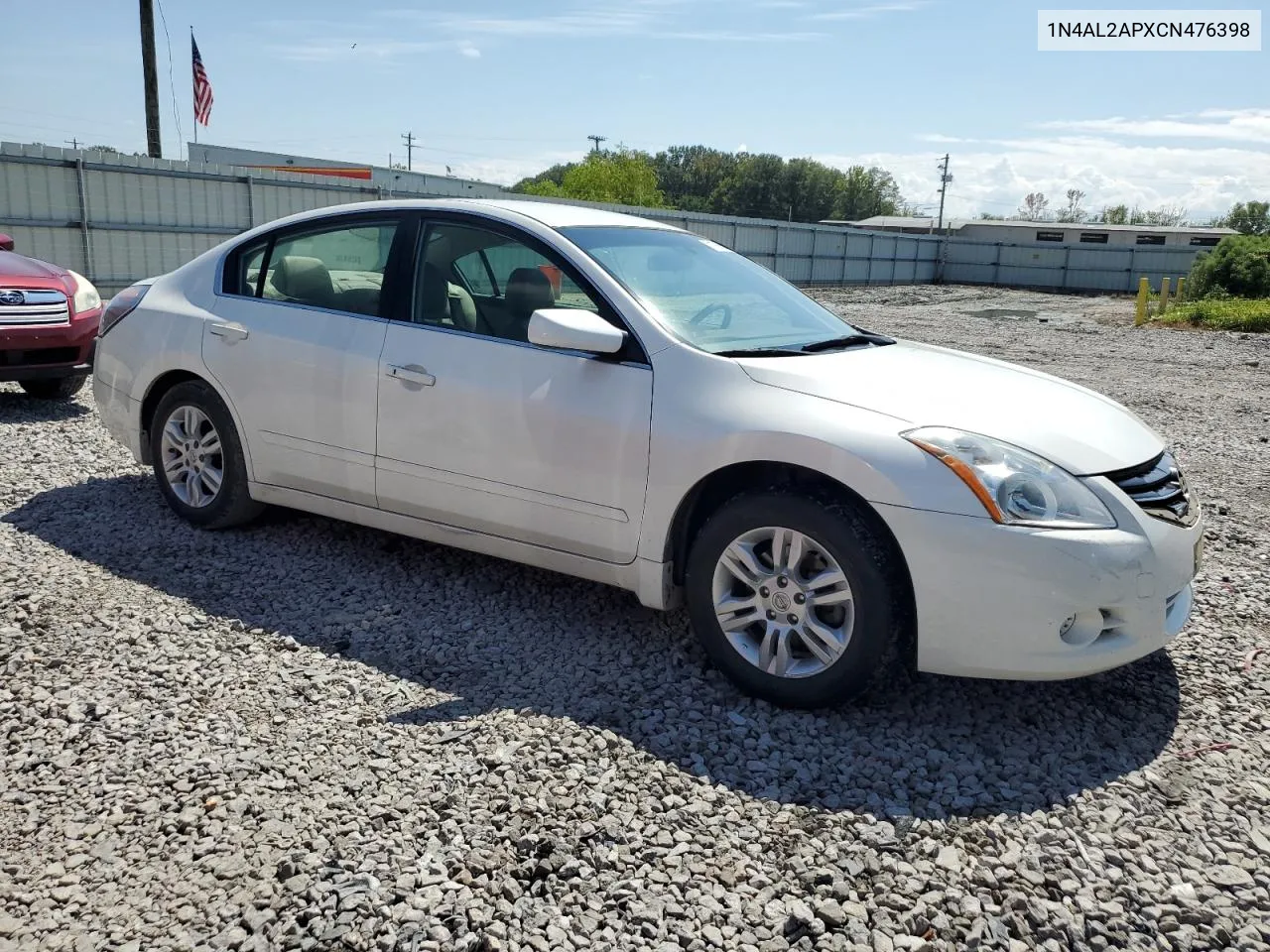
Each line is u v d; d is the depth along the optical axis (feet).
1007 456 9.96
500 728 10.07
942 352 13.56
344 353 13.51
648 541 11.36
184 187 66.74
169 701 10.35
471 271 12.94
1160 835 8.66
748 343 12.08
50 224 60.03
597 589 13.94
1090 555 9.62
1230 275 106.63
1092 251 153.38
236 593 13.25
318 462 13.92
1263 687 11.60
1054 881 8.00
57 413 24.18
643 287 12.26
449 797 8.83
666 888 7.80
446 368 12.62
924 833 8.61
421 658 11.62
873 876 8.04
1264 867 8.26
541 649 12.02
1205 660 12.29
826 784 9.33
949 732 10.39
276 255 14.88
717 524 10.87
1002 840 8.54
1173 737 10.41
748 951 7.16
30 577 13.37
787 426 10.38
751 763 9.63
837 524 10.11
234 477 14.93
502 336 12.46
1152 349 57.57
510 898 7.60
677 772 9.42
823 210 409.69
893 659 10.41
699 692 11.06
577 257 12.23
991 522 9.63
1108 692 11.37
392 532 13.82
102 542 14.87
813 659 10.68
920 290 141.49
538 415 11.89
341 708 10.40
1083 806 9.05
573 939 7.20
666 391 11.23
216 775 9.05
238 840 8.18
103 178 62.34
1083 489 9.97
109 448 20.67
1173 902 7.80
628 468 11.34
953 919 7.56
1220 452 26.30
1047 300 120.26
